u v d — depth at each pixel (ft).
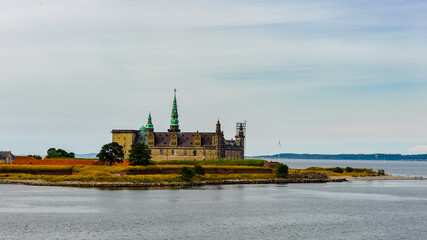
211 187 632.79
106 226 373.40
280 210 461.37
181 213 431.02
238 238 345.31
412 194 623.77
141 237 342.23
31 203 471.62
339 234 363.56
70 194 536.42
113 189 585.63
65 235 344.08
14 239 330.95
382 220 420.77
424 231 377.30
